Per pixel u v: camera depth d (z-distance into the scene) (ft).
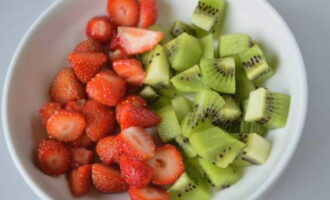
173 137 1.36
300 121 1.21
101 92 1.38
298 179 1.38
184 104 1.39
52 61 1.48
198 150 1.28
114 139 1.35
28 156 1.34
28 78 1.43
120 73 1.43
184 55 1.39
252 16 1.39
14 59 1.41
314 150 1.40
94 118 1.38
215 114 1.33
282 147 1.25
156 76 1.40
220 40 1.40
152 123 1.37
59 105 1.41
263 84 1.36
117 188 1.33
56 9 1.46
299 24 1.50
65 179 1.36
